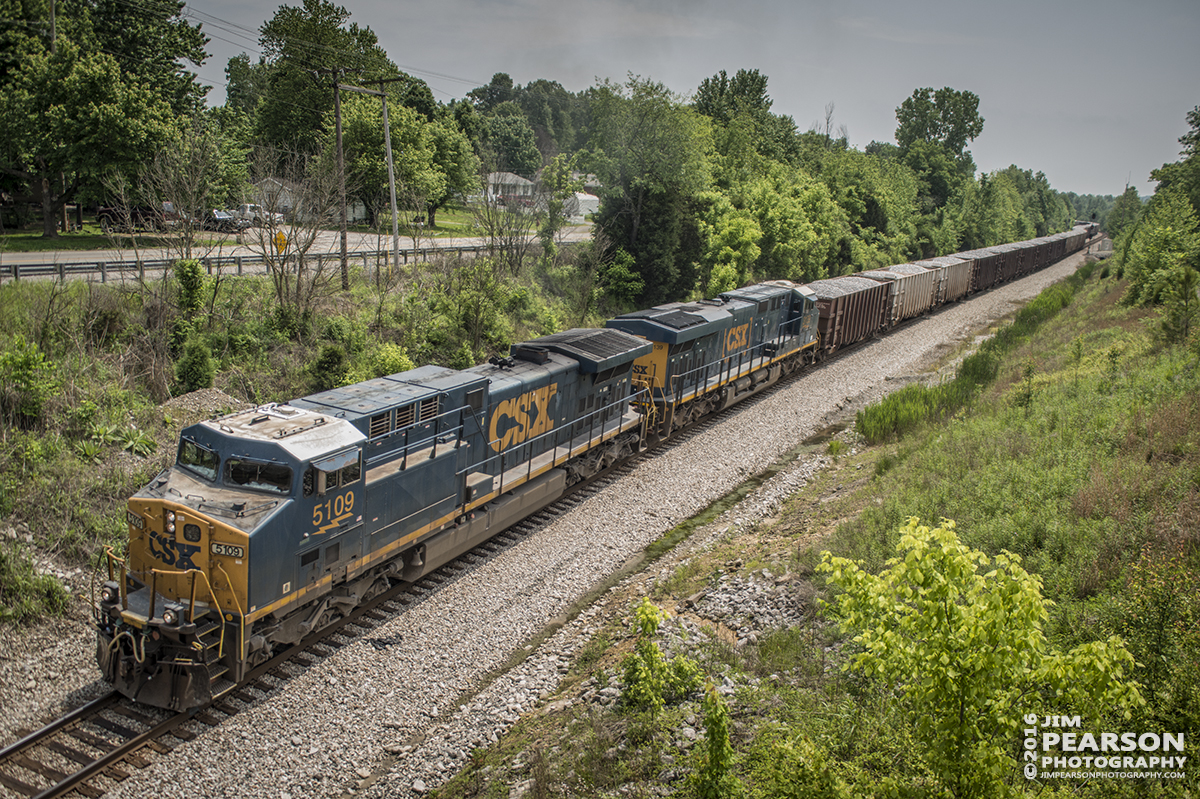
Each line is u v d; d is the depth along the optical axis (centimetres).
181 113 3772
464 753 1021
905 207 7825
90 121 3064
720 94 7606
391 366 2303
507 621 1380
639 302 3981
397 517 1359
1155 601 905
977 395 2559
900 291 4244
